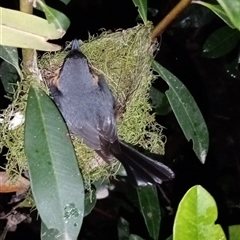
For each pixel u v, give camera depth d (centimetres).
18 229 40
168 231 35
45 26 18
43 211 18
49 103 20
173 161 41
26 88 23
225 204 38
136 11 36
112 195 39
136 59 25
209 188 41
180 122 24
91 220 41
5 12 17
